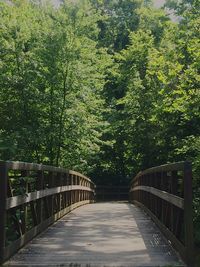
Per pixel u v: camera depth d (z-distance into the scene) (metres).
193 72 12.19
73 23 17.66
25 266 5.93
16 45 16.08
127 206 18.30
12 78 15.65
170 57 13.84
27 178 7.32
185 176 6.07
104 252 6.93
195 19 13.17
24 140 15.52
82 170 21.08
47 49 16.88
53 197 10.44
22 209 7.33
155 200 10.55
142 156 26.88
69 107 16.91
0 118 16.27
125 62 30.36
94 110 20.69
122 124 28.45
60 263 6.11
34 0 19.11
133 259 6.41
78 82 17.36
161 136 16.75
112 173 34.56
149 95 25.25
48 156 17.25
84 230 9.38
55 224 10.41
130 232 9.09
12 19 16.27
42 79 16.83
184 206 6.04
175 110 13.93
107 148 31.16
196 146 11.91
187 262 5.95
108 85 34.09
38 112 16.75
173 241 7.15
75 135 17.08
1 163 5.94
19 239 6.82
